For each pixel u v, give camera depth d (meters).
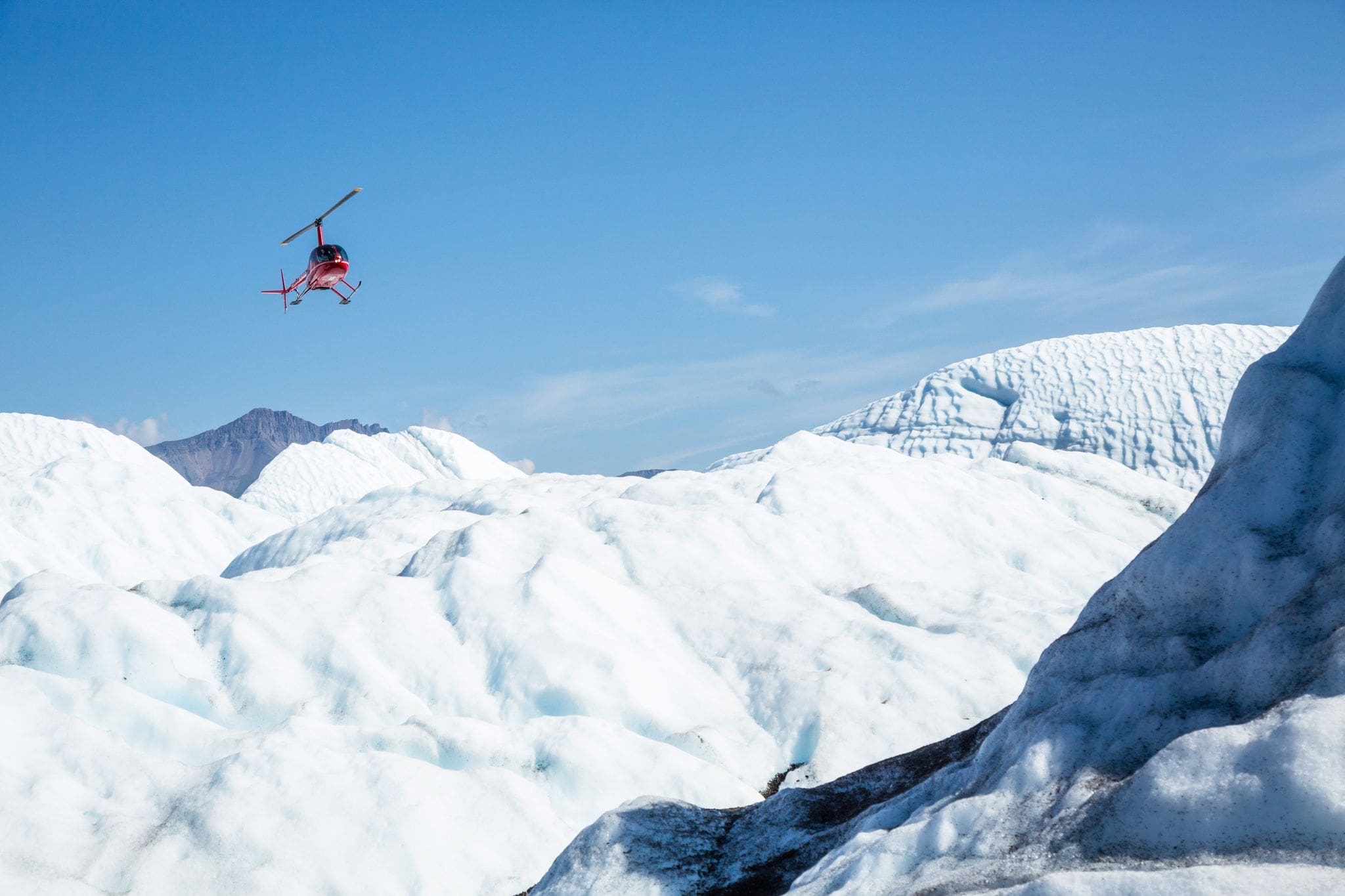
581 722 36.66
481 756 35.00
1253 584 12.49
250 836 29.73
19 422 147.38
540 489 70.88
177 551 100.50
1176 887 8.95
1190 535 13.73
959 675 39.72
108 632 39.75
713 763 36.88
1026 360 112.56
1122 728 12.15
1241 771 9.83
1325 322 14.43
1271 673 10.99
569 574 46.03
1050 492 61.66
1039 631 41.78
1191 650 12.61
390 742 35.22
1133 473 66.62
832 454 74.25
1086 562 52.66
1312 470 13.19
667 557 51.06
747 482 63.16
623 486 68.50
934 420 109.88
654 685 40.97
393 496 80.00
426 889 29.11
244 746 33.94
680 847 17.66
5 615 40.97
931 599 47.03
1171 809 10.13
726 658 43.94
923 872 11.91
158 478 110.56
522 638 42.19
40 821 29.73
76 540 96.06
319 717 38.16
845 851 13.96
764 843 17.28
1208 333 107.81
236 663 40.53
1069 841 10.87
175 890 28.42
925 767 18.27
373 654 42.00
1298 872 8.59
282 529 109.31
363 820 30.59
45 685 36.19
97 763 32.72
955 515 56.31
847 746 37.06
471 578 45.88
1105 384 103.62
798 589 48.62
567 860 17.97
